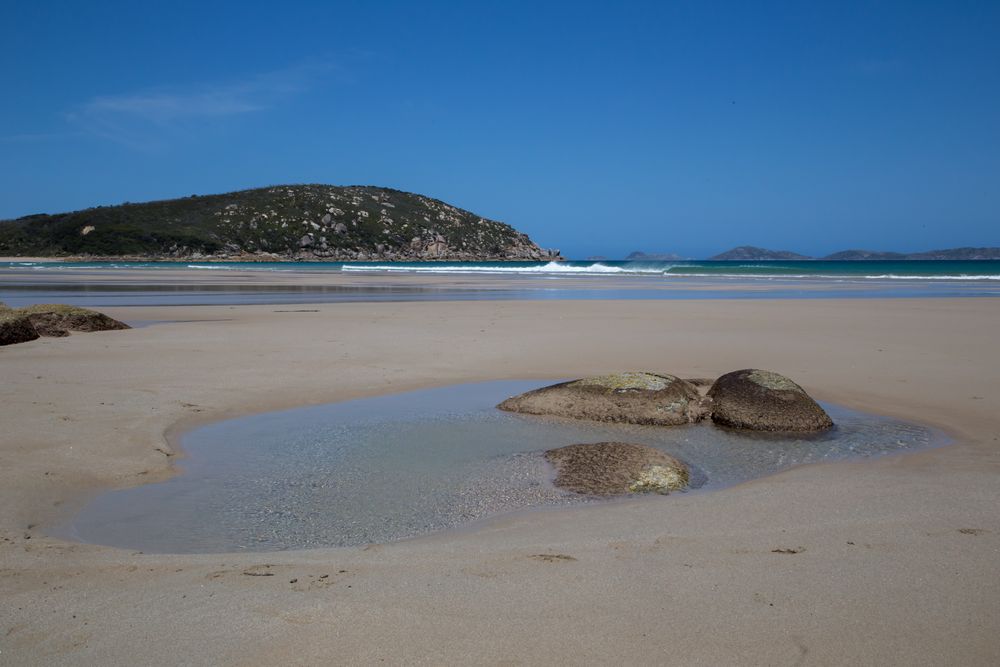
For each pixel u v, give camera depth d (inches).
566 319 748.0
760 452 295.0
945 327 660.1
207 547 196.7
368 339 596.1
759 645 134.5
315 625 143.0
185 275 2107.5
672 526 203.0
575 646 134.5
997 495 224.7
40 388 382.3
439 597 155.6
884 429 327.6
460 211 6747.1
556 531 202.2
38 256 4665.4
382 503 233.8
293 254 5162.4
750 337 598.5
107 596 156.8
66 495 234.5
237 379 427.8
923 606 149.3
